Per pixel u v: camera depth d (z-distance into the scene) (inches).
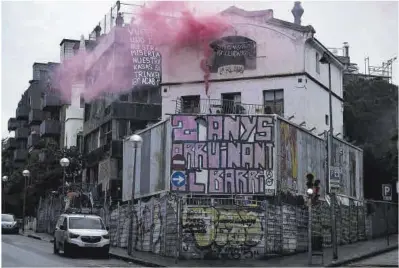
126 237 1159.6
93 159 1704.0
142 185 1163.3
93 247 936.9
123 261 912.9
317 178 1180.5
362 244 1246.9
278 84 1270.9
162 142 1059.9
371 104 1766.7
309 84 1286.9
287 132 1046.4
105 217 1334.9
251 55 1302.9
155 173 1087.6
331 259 898.1
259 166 980.6
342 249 1103.0
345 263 869.2
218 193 972.6
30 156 2385.6
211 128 991.6
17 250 987.9
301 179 1095.0
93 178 1745.8
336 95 1487.5
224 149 984.9
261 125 993.5
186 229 914.1
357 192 1434.5
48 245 1248.8
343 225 1258.0
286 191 1015.6
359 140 1744.6
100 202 1541.6
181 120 999.6
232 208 928.9
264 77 1283.2
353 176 1412.4
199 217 919.7
